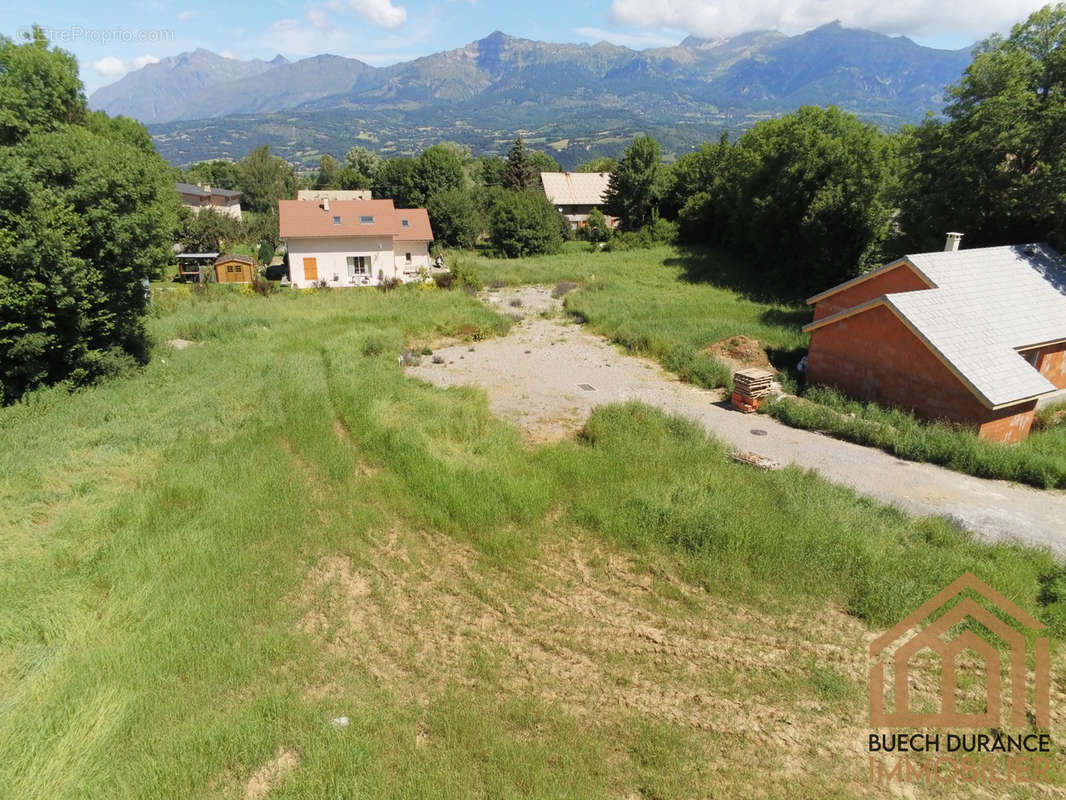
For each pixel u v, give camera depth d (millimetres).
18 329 13477
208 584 7742
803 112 30750
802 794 5023
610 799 4996
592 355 19328
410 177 56562
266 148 92688
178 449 11578
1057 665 6328
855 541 8164
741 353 18422
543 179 65188
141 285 16359
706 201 42812
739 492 9773
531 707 5852
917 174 20062
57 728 5598
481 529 8961
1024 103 17031
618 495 9797
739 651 6660
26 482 10289
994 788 5051
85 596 7492
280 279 35906
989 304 14789
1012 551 8219
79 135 15500
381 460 11289
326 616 7277
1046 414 14320
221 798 4977
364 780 5082
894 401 14391
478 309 24609
